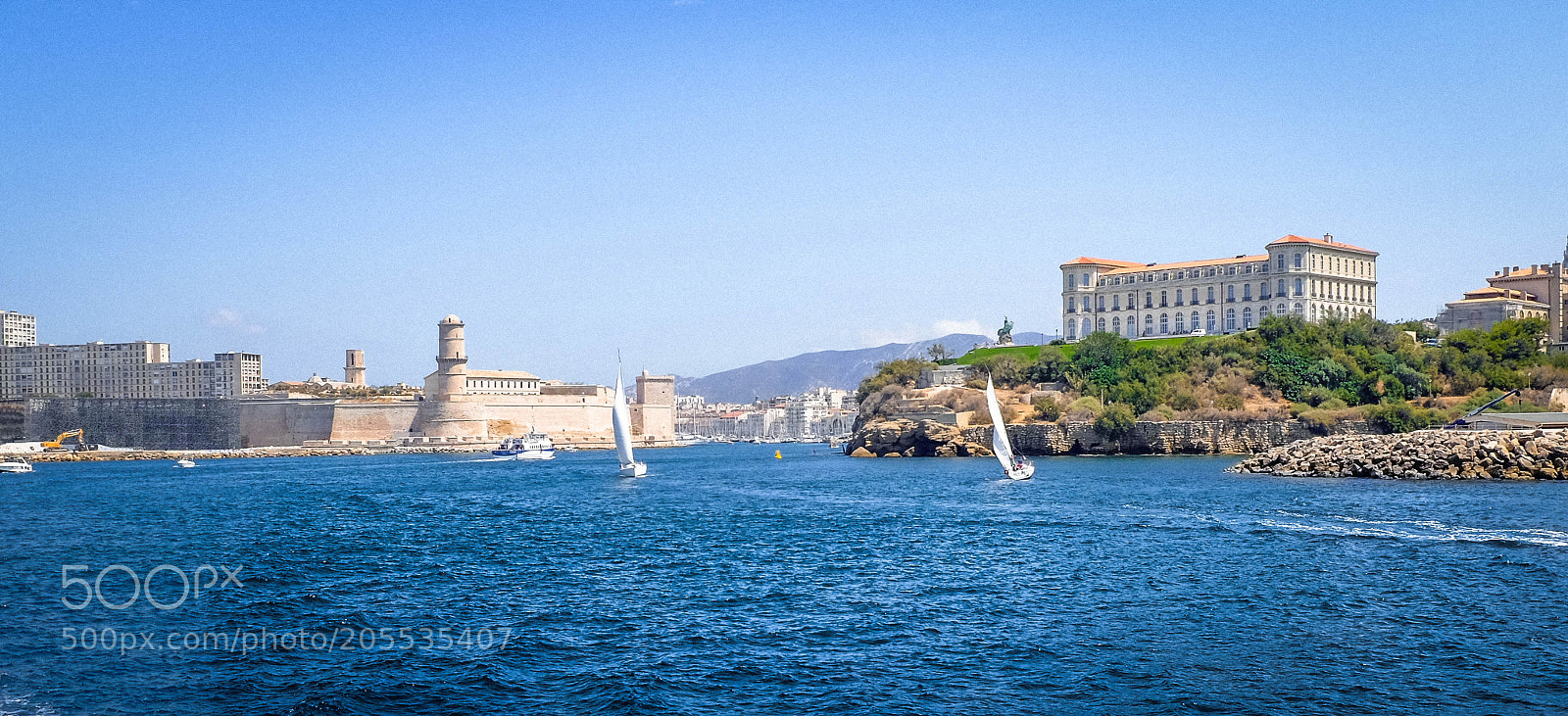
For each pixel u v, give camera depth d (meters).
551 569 62.62
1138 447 168.38
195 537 81.12
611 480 147.25
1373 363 182.75
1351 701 35.31
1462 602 47.91
